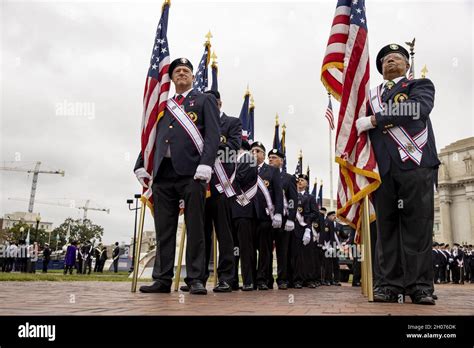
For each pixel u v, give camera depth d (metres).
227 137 6.70
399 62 5.10
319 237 12.70
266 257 8.47
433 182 4.66
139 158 6.00
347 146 4.80
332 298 5.34
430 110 4.61
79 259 24.27
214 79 10.07
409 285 4.45
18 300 3.97
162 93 5.84
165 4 6.30
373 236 6.14
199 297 4.76
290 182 9.26
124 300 4.07
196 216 5.32
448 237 46.78
